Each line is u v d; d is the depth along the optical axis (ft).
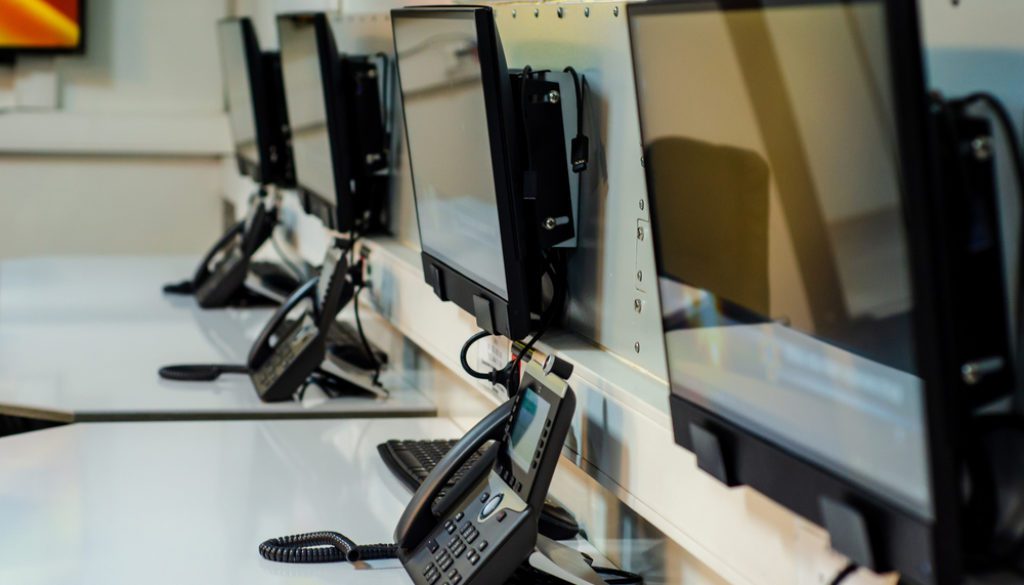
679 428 3.98
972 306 2.63
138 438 7.20
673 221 3.77
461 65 5.29
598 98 5.31
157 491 6.20
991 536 2.77
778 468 3.37
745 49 3.10
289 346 8.27
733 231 3.40
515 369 5.59
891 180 2.63
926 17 3.15
